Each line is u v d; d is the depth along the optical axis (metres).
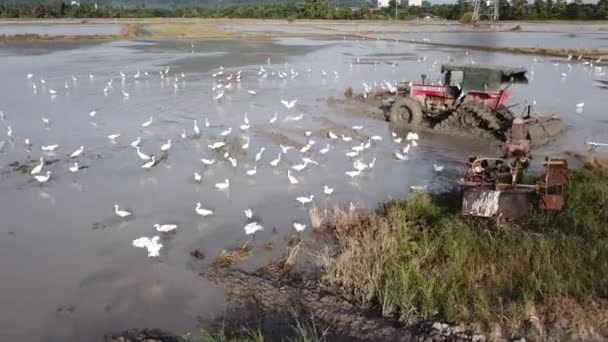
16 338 9.54
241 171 18.25
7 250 12.76
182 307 10.40
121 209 15.14
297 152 20.27
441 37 73.75
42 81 34.25
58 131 23.28
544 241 11.55
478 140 21.47
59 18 115.19
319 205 15.36
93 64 44.91
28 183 17.19
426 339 9.16
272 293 10.74
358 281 10.69
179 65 44.53
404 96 25.45
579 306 9.51
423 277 10.57
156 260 12.23
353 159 19.48
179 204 15.48
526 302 9.48
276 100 29.73
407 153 20.08
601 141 20.94
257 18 118.31
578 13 109.62
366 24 101.38
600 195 14.41
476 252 11.52
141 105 28.45
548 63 44.81
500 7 112.75
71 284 11.26
